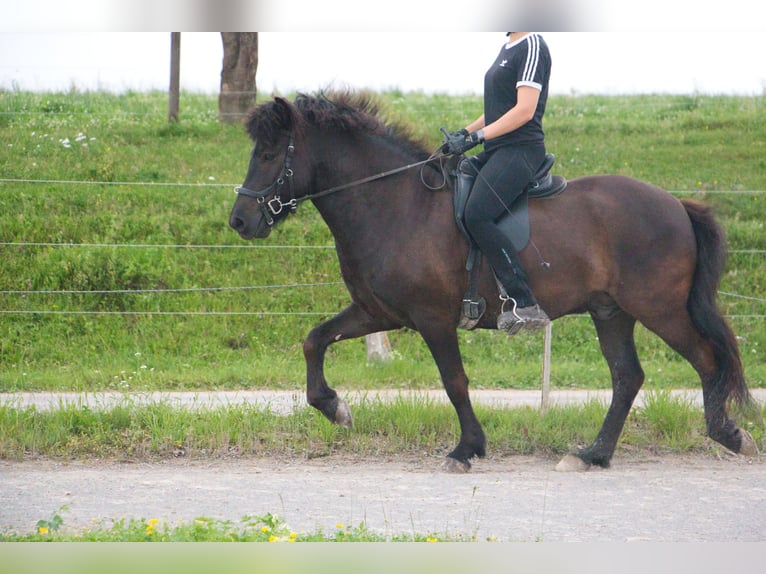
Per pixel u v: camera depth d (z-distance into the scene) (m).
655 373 14.95
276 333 16.34
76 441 10.13
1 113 23.03
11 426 10.20
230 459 9.91
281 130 9.39
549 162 9.59
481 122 9.88
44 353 15.41
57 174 19.58
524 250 9.26
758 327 16.86
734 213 19.59
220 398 12.81
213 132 22.95
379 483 8.91
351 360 15.85
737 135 23.36
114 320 16.22
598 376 14.90
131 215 18.42
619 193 9.65
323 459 9.97
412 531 7.24
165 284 17.03
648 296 9.53
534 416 11.02
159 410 10.71
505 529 7.36
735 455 10.27
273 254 17.88
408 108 25.34
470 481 9.06
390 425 10.53
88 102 25.77
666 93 28.56
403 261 9.26
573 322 17.14
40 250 17.20
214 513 7.73
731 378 9.58
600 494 8.59
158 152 21.41
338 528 7.05
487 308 9.43
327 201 9.53
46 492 8.39
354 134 9.48
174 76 23.44
